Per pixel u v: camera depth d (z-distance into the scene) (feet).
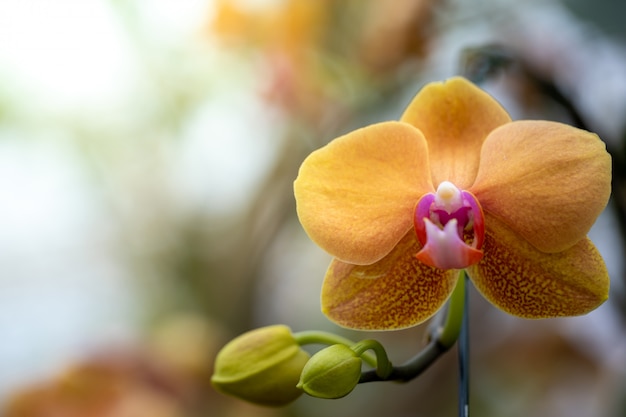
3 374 2.74
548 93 1.45
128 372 1.95
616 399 1.88
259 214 2.51
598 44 1.84
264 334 1.30
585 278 1.21
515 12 1.94
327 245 1.22
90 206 2.90
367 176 1.22
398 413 2.28
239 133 2.64
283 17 2.19
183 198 2.74
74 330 2.91
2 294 2.92
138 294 2.86
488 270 1.25
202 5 2.41
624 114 1.70
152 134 2.73
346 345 1.20
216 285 2.60
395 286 1.24
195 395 2.07
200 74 2.65
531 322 2.11
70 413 1.91
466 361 1.23
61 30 2.58
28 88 2.62
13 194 2.90
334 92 2.25
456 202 1.22
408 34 1.96
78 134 2.72
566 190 1.20
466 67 1.44
